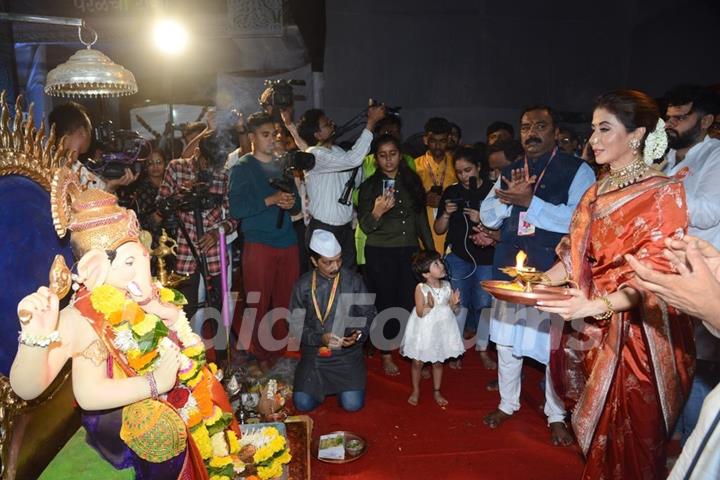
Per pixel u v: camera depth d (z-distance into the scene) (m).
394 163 4.71
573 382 2.96
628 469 2.54
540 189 3.47
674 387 2.46
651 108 2.45
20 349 1.71
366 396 4.22
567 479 3.10
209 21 6.30
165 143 6.64
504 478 3.12
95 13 5.89
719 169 2.99
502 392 3.73
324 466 3.24
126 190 5.00
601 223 2.57
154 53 6.76
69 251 2.54
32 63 6.14
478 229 4.24
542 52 8.69
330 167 4.71
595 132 2.54
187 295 4.55
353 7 8.45
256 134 4.57
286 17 6.33
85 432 2.31
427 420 3.81
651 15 8.24
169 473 2.05
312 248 3.96
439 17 8.55
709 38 7.10
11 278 2.09
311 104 7.98
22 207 2.20
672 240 1.29
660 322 2.39
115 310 1.87
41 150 2.37
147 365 1.93
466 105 8.66
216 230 4.42
